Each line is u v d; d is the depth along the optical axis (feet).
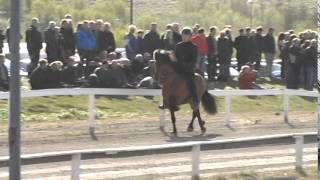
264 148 46.85
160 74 54.80
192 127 56.90
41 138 52.01
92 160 42.42
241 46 81.66
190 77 54.29
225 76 78.79
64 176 39.37
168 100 54.65
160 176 41.11
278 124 64.34
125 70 68.74
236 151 45.98
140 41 74.28
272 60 85.71
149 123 60.23
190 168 42.96
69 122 58.59
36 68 64.23
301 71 80.07
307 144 53.83
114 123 59.21
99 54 71.36
